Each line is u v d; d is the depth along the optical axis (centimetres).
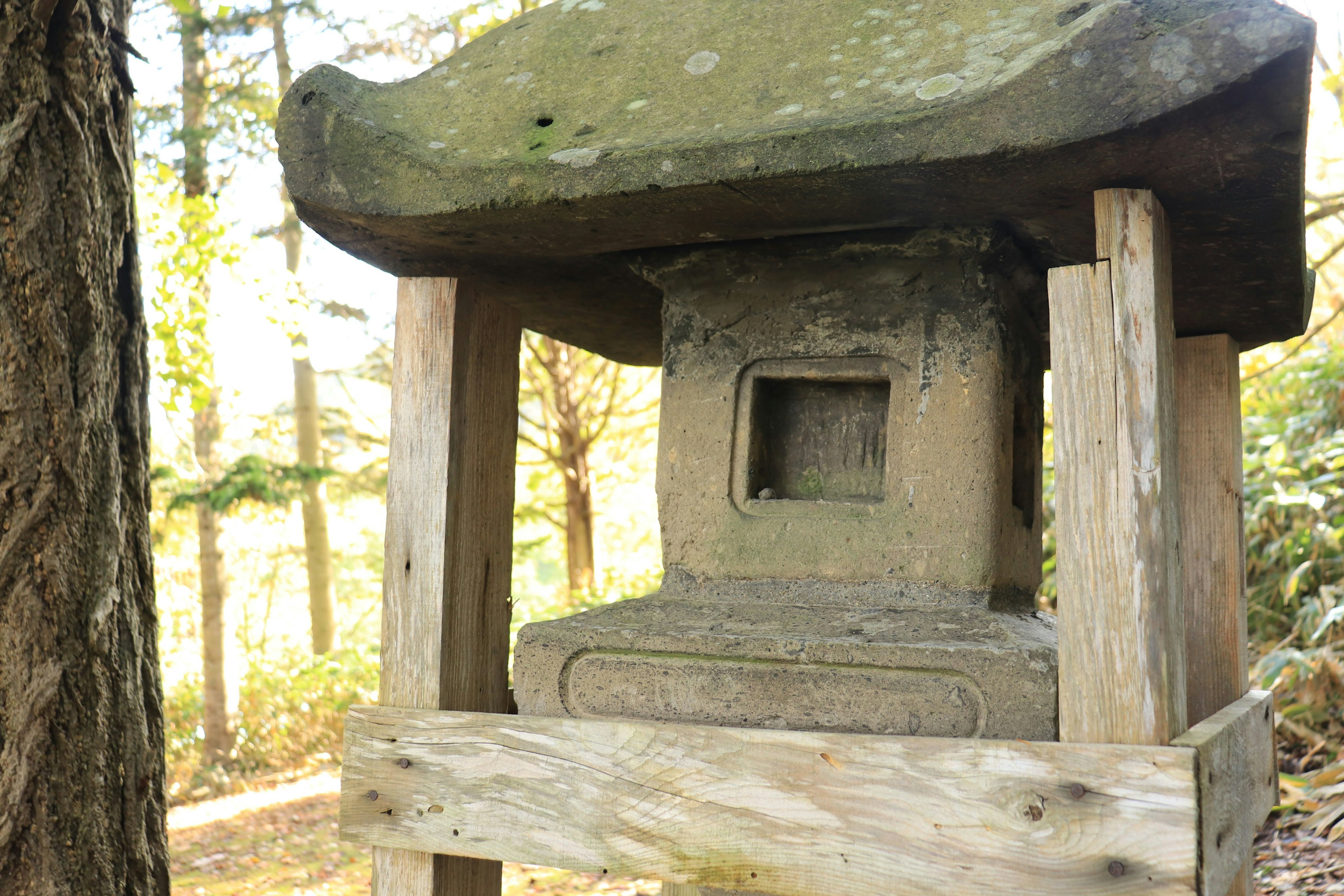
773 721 169
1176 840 135
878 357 187
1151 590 143
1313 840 325
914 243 179
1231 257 177
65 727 208
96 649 214
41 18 212
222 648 795
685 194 158
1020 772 144
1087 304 151
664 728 163
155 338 524
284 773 771
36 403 210
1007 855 143
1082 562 148
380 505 1645
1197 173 144
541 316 242
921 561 179
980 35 158
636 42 184
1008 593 186
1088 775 140
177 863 517
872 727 163
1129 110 131
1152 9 132
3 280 208
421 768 177
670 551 198
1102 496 147
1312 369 495
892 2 173
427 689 183
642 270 200
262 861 510
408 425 190
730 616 183
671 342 202
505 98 182
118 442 228
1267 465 452
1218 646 218
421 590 186
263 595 1842
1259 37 124
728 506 194
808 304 192
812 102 158
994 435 178
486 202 165
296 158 176
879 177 149
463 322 192
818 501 191
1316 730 382
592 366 1248
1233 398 229
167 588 1438
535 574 1709
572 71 183
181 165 910
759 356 195
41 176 212
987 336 179
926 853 147
